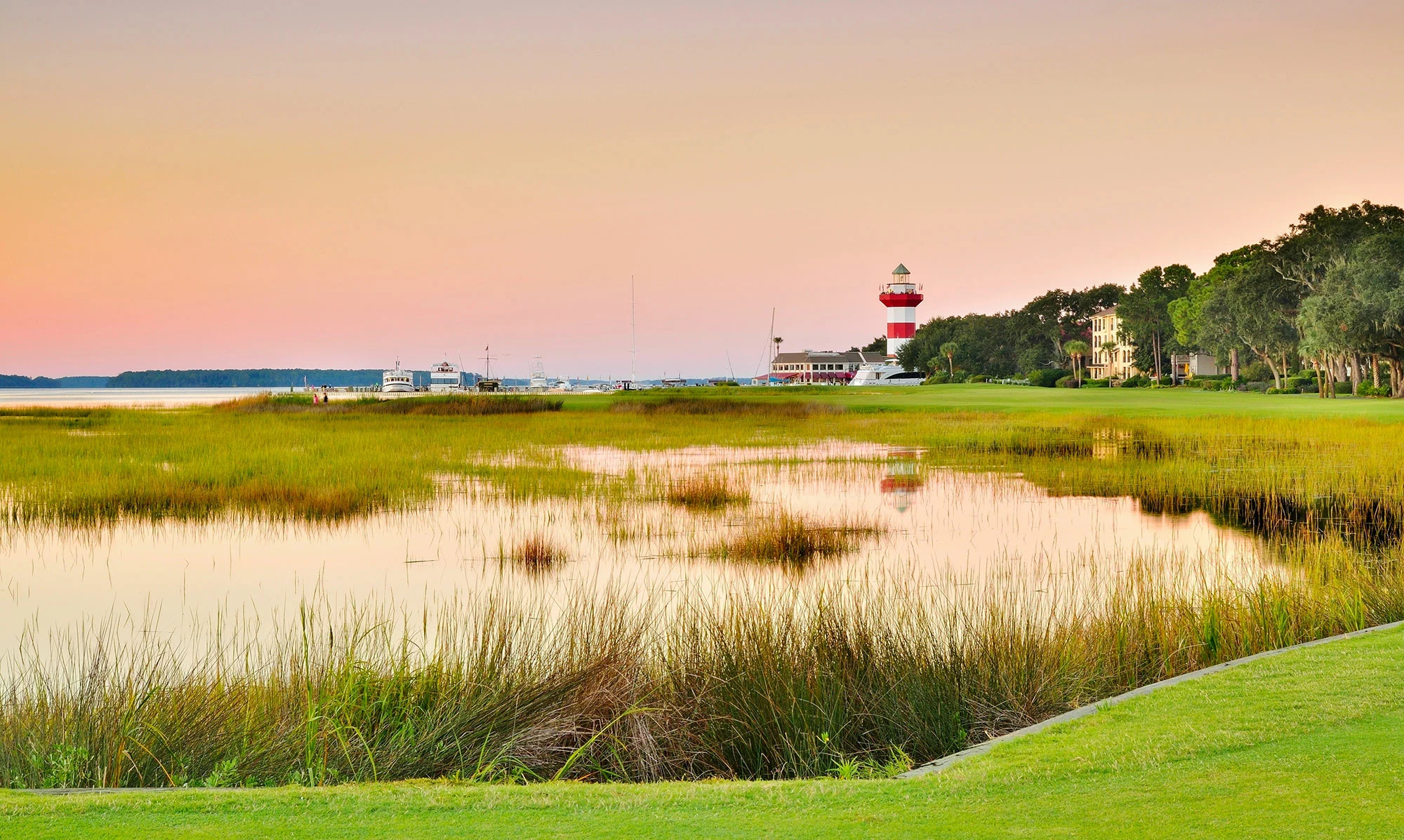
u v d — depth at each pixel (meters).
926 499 27.64
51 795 6.18
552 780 8.77
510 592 16.52
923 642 11.36
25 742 8.95
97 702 9.91
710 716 9.55
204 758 8.74
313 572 19.08
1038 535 22.44
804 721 9.42
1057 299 155.00
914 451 40.97
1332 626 12.20
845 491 29.12
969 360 154.25
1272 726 7.05
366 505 26.25
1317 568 15.09
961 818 5.55
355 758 8.84
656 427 54.03
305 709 9.53
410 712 9.65
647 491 28.80
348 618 15.40
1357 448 36.78
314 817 5.74
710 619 11.75
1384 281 68.62
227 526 23.67
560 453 39.91
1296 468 31.83
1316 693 7.88
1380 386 76.56
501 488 29.16
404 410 72.75
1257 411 56.59
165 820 5.69
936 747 9.33
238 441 41.81
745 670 10.27
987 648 10.92
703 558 19.91
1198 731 7.05
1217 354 101.25
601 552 20.59
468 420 61.59
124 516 24.59
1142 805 5.63
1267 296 82.94
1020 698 10.10
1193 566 17.34
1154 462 35.06
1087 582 16.73
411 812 5.83
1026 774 6.30
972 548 20.84
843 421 57.12
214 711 9.53
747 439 46.72
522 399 79.56
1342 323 70.50
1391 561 15.95
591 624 11.74
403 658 10.60
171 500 26.41
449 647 11.81
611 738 9.32
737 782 6.52
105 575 18.84
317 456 35.81
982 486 30.30
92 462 33.47
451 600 16.56
